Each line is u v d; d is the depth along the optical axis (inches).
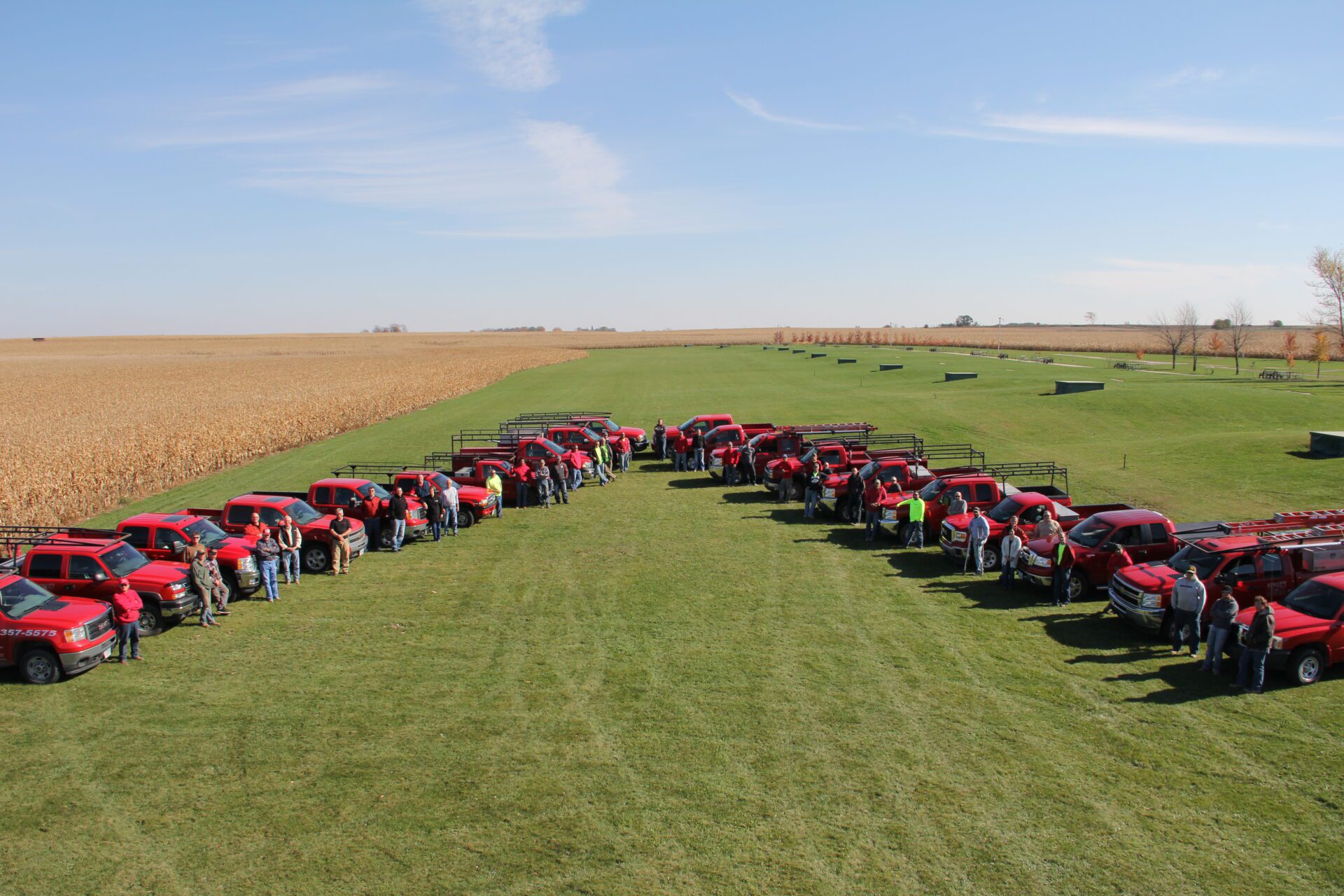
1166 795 381.7
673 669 530.6
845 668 530.3
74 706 495.2
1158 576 578.9
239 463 1419.8
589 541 880.3
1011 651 558.6
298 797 390.9
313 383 2704.2
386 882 328.2
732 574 746.8
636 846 348.2
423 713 474.9
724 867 333.7
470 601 682.2
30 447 1235.9
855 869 331.0
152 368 4195.4
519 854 344.5
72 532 692.7
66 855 349.1
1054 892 316.2
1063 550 644.7
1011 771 404.5
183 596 621.9
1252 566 579.8
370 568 796.0
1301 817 362.3
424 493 913.5
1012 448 1357.0
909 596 679.1
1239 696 483.8
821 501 1064.2
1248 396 1631.4
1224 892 314.7
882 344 5777.6
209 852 349.7
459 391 2687.0
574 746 433.4
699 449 1301.7
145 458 1222.3
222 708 487.8
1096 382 1807.3
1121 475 1104.8
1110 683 504.7
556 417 1708.9
